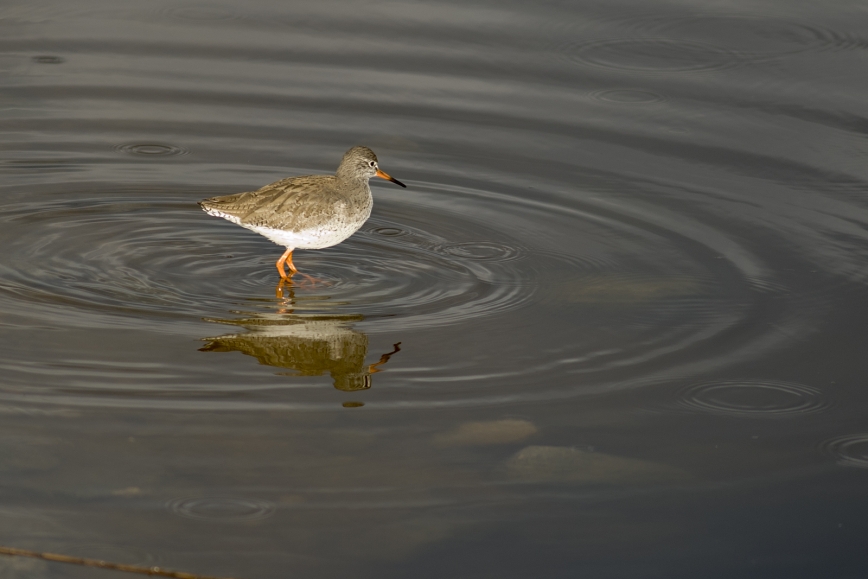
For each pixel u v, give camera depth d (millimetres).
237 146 17906
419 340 12234
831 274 14102
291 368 11445
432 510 9070
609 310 13141
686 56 20328
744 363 11844
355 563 8367
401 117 18828
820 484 9641
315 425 10297
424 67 20172
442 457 9852
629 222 15797
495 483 9500
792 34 21125
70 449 9672
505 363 11719
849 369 11727
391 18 21953
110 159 17375
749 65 20000
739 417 10758
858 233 15227
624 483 9586
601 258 14719
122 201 16156
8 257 13984
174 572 8133
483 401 10891
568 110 18953
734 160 17453
